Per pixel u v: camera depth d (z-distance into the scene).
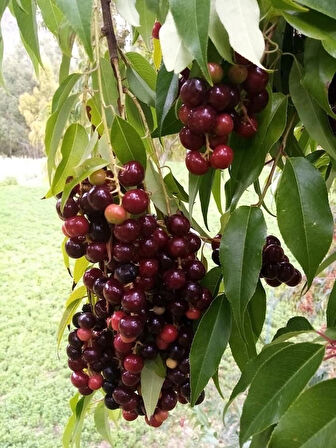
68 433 0.20
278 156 0.13
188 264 0.14
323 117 0.13
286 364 0.11
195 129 0.12
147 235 0.13
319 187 0.12
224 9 0.11
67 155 0.14
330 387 0.09
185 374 0.15
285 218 0.12
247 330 0.15
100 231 0.13
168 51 0.11
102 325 0.16
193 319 0.15
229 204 0.15
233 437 0.41
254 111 0.12
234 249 0.13
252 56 0.10
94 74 0.17
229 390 0.53
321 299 0.41
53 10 0.20
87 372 0.17
